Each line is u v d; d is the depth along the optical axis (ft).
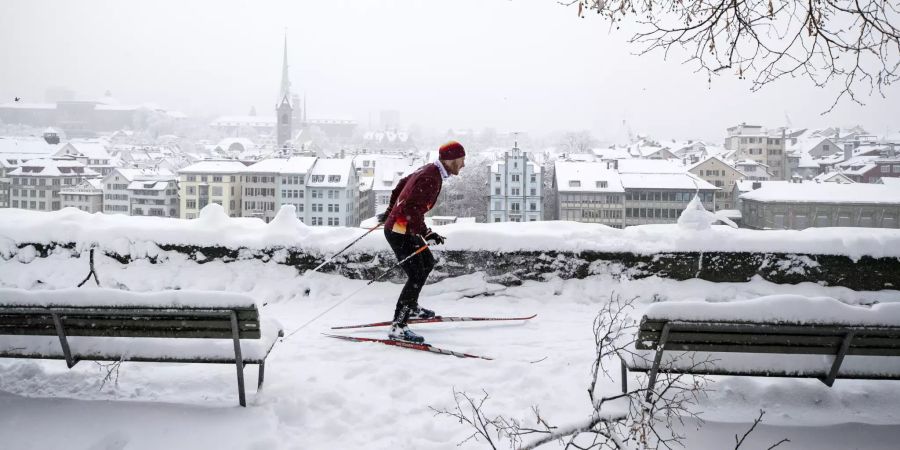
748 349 12.12
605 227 23.86
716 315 11.61
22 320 12.69
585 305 21.81
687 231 22.88
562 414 12.52
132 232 23.38
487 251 22.85
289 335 17.84
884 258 21.98
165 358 12.77
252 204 132.77
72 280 22.88
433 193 17.25
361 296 22.31
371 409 12.80
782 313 11.60
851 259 22.07
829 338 11.97
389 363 15.35
